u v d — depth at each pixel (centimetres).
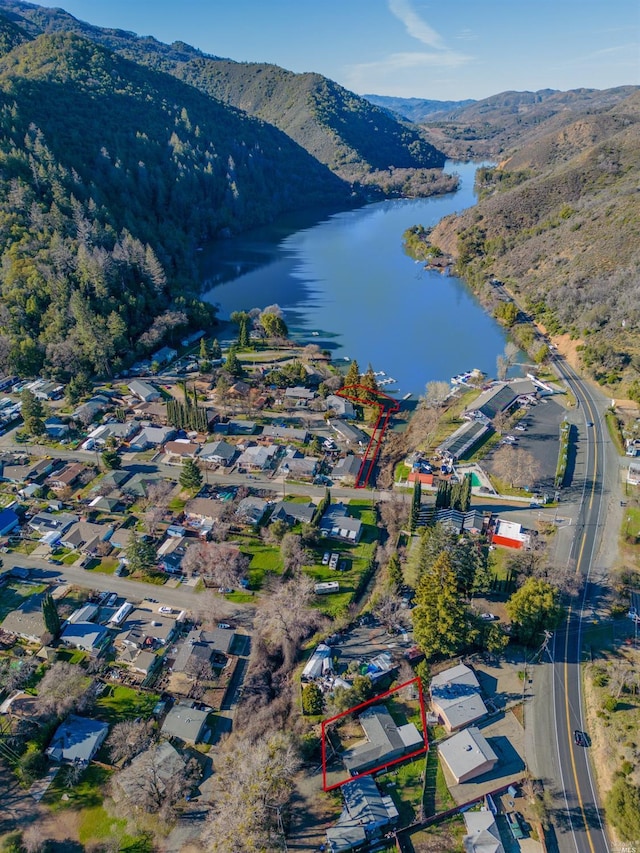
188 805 6281
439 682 7431
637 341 16238
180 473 11950
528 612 7900
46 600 8056
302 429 14000
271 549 10125
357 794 6200
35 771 6488
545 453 12725
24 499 11275
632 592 9012
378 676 7669
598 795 6344
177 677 7775
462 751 6594
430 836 5972
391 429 14238
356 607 8956
